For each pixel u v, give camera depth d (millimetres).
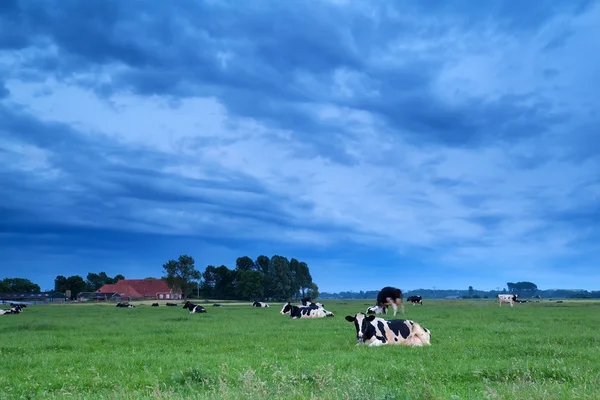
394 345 18125
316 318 37625
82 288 168500
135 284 159375
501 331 23156
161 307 78312
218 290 158250
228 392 9039
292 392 9203
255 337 21359
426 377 11336
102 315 46969
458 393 9602
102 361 14703
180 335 22312
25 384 11648
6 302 131625
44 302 129750
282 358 14875
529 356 14539
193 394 9633
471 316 36594
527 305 74062
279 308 70812
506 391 9117
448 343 18297
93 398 9984
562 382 10680
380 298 41188
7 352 17922
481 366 12633
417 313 42094
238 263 168250
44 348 18891
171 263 134625
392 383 10828
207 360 14336
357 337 18891
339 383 9992
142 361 14555
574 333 21844
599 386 9578
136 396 9938
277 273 154500
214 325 29422
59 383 11766
